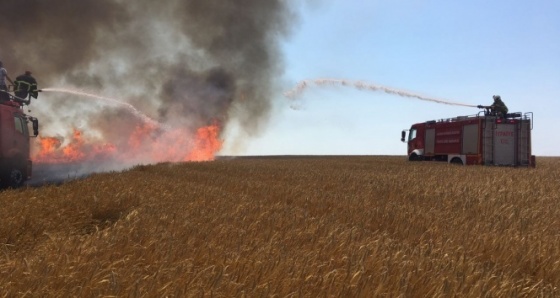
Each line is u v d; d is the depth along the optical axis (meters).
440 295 4.18
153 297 4.08
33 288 4.22
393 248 6.25
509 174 21.33
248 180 17.95
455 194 13.54
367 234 7.22
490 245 6.75
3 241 7.04
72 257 5.14
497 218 9.30
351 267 4.89
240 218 8.16
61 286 4.31
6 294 4.11
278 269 4.68
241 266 4.88
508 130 30.02
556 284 5.36
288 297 4.10
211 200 10.92
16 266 4.86
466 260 5.74
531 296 4.74
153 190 12.72
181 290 4.14
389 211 9.62
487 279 4.75
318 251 5.64
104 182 14.43
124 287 4.31
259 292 4.17
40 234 7.46
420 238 7.23
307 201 11.41
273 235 6.59
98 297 3.96
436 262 5.38
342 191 14.52
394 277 4.69
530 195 13.46
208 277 4.43
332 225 7.61
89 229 8.87
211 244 5.81
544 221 9.13
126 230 6.75
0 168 17.31
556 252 6.32
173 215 8.22
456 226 8.30
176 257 5.39
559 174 22.25
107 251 5.45
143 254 5.54
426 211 10.35
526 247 6.54
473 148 30.39
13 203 9.71
